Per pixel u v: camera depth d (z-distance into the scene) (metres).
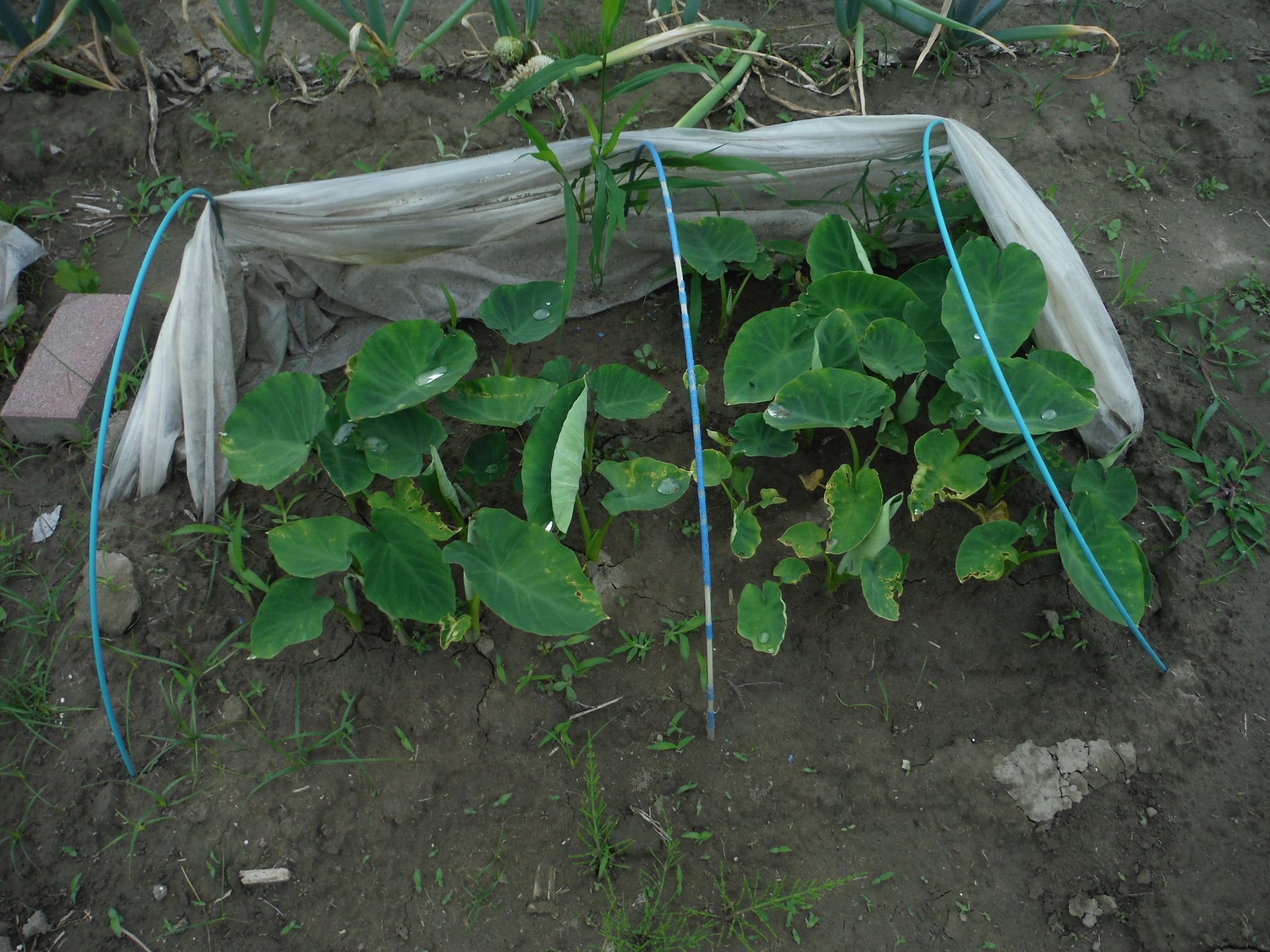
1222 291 2.97
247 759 2.24
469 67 3.46
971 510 2.57
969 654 2.40
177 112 3.40
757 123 3.34
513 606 2.09
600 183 2.55
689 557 2.57
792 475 2.71
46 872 2.10
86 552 2.50
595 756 2.26
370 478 2.32
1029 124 3.36
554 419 2.27
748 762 2.26
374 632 2.42
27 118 3.36
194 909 2.06
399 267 2.94
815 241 2.65
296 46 3.53
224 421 2.62
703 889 2.10
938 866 2.13
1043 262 2.54
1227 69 3.49
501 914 2.07
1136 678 2.33
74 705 2.29
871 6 3.19
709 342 2.96
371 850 2.14
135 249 3.16
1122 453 2.64
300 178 3.27
